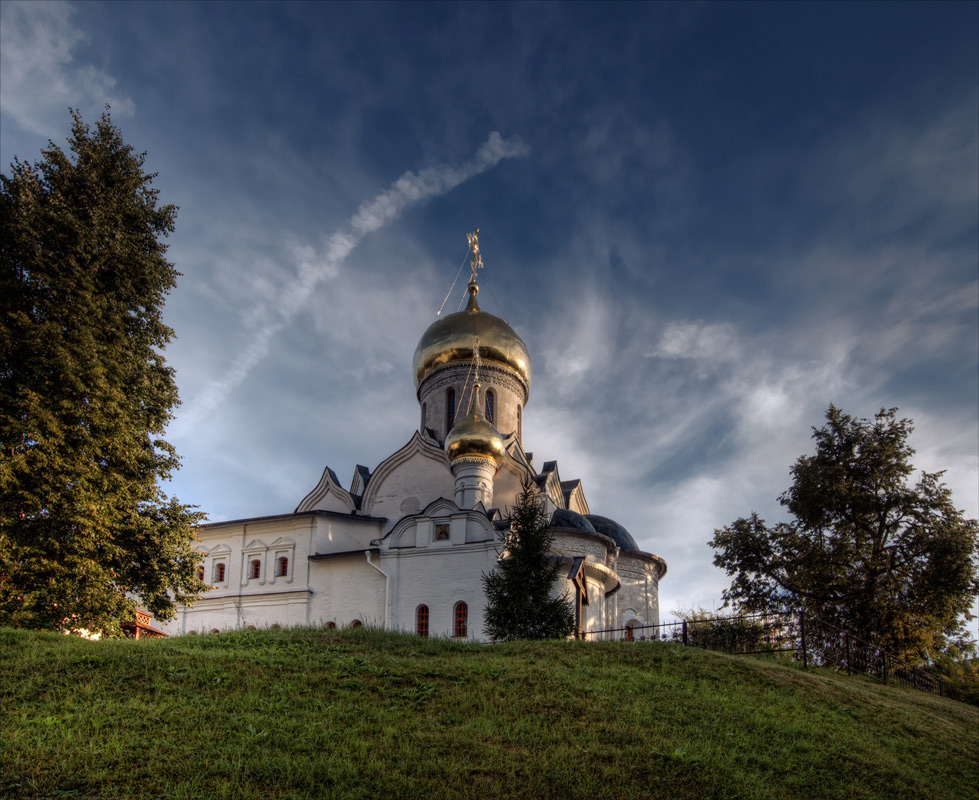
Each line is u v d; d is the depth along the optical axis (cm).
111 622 2186
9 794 938
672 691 1549
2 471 1994
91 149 2541
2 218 2284
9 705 1208
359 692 1365
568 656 1789
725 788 1126
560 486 4200
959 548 3183
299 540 3700
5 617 1969
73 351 2231
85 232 2358
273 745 1115
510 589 2478
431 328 4478
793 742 1361
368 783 1026
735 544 3606
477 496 3606
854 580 3353
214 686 1332
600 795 1064
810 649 2277
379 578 3466
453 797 1015
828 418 3631
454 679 1487
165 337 2636
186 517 2525
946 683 2778
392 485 3972
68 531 2144
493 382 4288
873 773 1298
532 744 1207
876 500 3378
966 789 1352
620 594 3850
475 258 4822
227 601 3675
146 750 1071
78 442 2217
